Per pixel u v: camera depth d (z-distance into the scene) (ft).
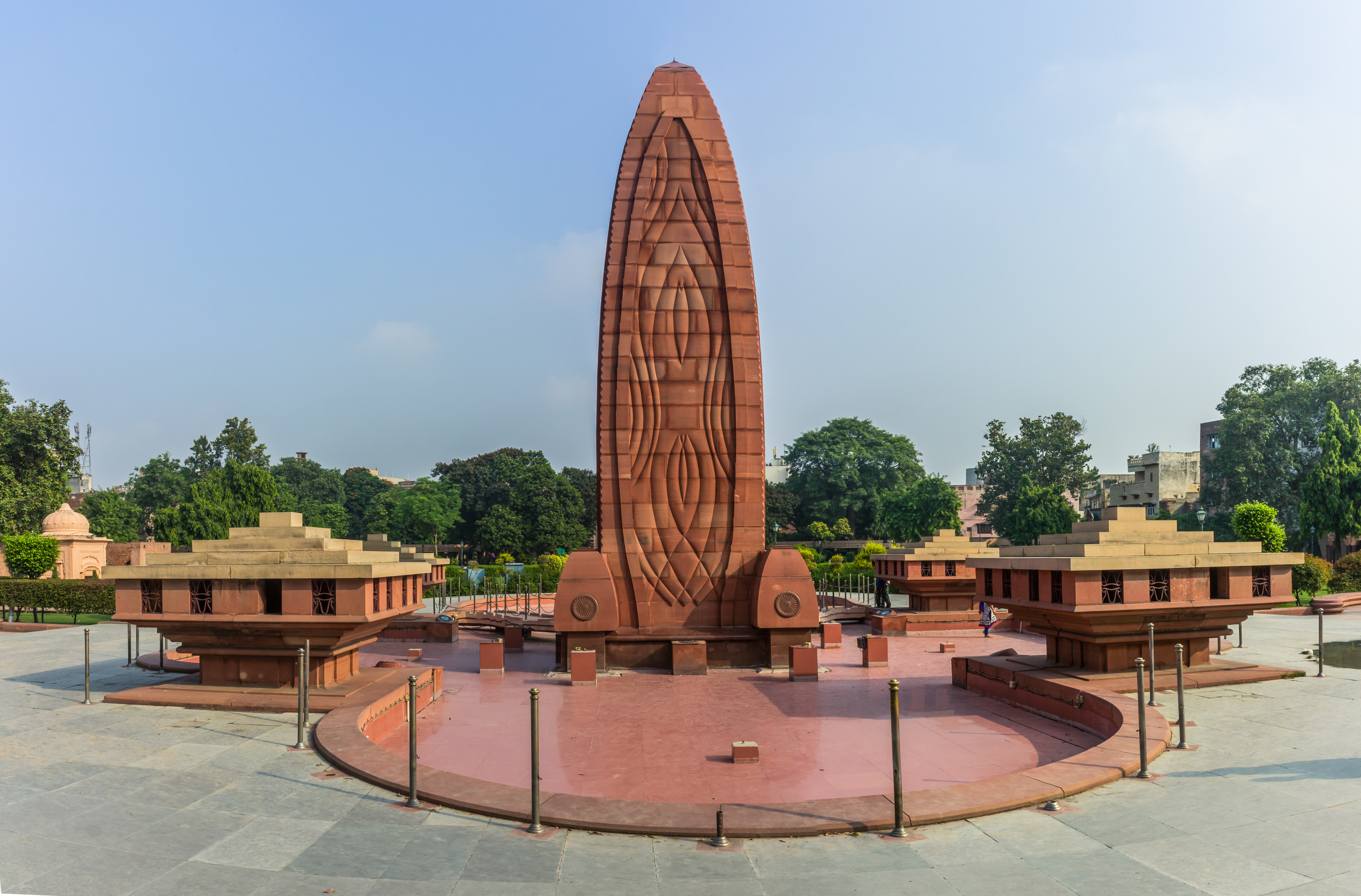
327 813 27.43
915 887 21.68
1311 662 57.57
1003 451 251.60
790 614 60.64
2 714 41.60
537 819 26.00
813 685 55.52
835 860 23.68
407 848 24.49
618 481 62.23
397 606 48.11
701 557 62.54
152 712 41.88
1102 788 29.53
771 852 24.38
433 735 41.86
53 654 65.87
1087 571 44.68
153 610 44.80
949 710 47.50
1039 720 44.68
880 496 282.77
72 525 143.23
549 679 58.80
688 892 21.49
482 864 23.36
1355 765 31.63
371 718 40.19
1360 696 44.11
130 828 25.81
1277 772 30.89
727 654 61.31
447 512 272.72
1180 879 21.85
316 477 313.94
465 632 90.22
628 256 63.36
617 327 63.00
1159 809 27.22
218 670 45.70
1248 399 190.60
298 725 38.63
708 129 64.95
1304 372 193.36
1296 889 21.09
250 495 172.76
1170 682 45.75
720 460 62.90
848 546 263.29
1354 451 156.76
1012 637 82.69
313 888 21.61
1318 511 155.53
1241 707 41.42
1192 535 48.67
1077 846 24.36
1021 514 217.36
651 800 31.22
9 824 25.96
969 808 26.94
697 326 63.41
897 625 86.12
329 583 43.45
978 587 54.85
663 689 54.39
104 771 31.86
